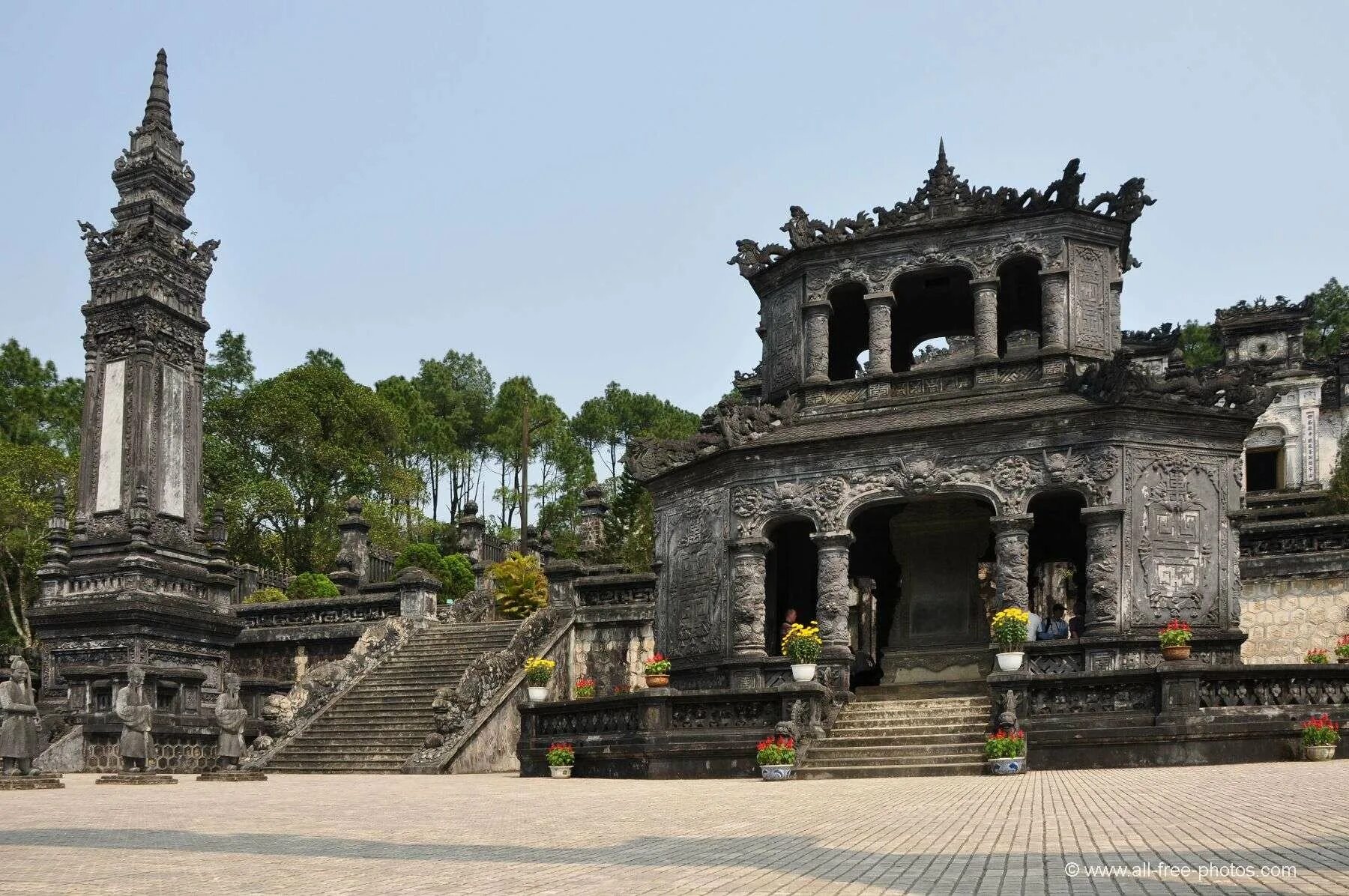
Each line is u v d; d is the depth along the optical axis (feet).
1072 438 84.89
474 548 190.49
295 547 224.53
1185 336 257.96
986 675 95.91
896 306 110.32
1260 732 68.23
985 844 33.32
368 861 32.24
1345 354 190.08
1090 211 95.25
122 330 114.01
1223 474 85.61
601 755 78.18
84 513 112.37
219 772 84.84
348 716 108.58
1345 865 26.99
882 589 110.93
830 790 59.16
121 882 28.35
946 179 98.48
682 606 96.48
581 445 326.24
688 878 27.96
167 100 120.26
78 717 100.78
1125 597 82.07
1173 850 30.66
